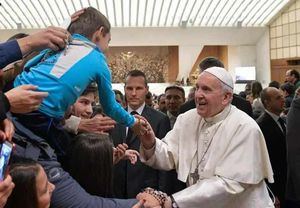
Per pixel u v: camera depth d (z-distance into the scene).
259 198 1.87
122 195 2.62
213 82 1.88
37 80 1.49
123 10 14.41
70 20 1.69
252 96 6.33
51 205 1.40
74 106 2.04
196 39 16.50
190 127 2.05
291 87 5.62
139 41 16.55
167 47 18.33
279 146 3.35
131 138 2.67
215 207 1.79
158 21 15.39
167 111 3.90
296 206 3.28
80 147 1.62
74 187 1.47
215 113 1.92
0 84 1.58
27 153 1.38
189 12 14.72
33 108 1.33
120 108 1.82
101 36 1.71
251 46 17.27
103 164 1.62
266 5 14.42
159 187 2.61
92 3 13.82
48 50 1.62
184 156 2.01
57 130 1.58
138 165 2.62
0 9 13.62
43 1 13.41
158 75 18.38
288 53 15.35
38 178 1.23
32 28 15.42
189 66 17.44
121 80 18.03
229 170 1.81
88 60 1.55
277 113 3.49
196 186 1.82
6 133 1.15
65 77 1.49
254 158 1.83
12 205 1.19
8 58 1.35
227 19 15.45
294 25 14.84
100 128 1.92
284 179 3.35
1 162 1.05
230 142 1.86
